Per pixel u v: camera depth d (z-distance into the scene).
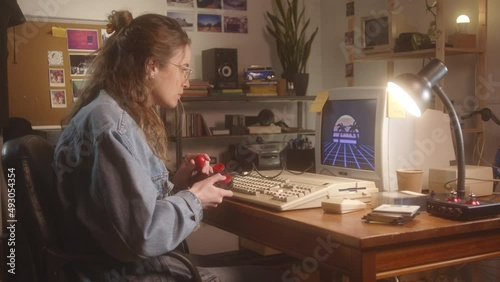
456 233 1.42
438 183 1.92
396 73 3.43
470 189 1.82
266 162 3.59
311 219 1.52
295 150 3.40
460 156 1.60
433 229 1.38
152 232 1.29
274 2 4.09
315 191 1.72
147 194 1.30
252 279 1.60
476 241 1.50
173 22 1.51
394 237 1.32
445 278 2.70
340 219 1.52
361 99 2.08
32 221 1.42
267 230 1.68
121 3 3.59
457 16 3.09
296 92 3.79
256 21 4.04
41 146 1.54
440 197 1.62
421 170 1.96
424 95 1.58
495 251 1.54
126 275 1.39
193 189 1.48
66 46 3.45
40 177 1.46
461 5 3.05
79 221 1.34
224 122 3.93
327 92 2.28
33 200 1.42
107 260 1.37
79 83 3.48
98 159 1.28
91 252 1.39
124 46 1.45
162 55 1.45
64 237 1.42
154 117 1.46
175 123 3.39
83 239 1.38
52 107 3.43
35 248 1.43
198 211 1.42
